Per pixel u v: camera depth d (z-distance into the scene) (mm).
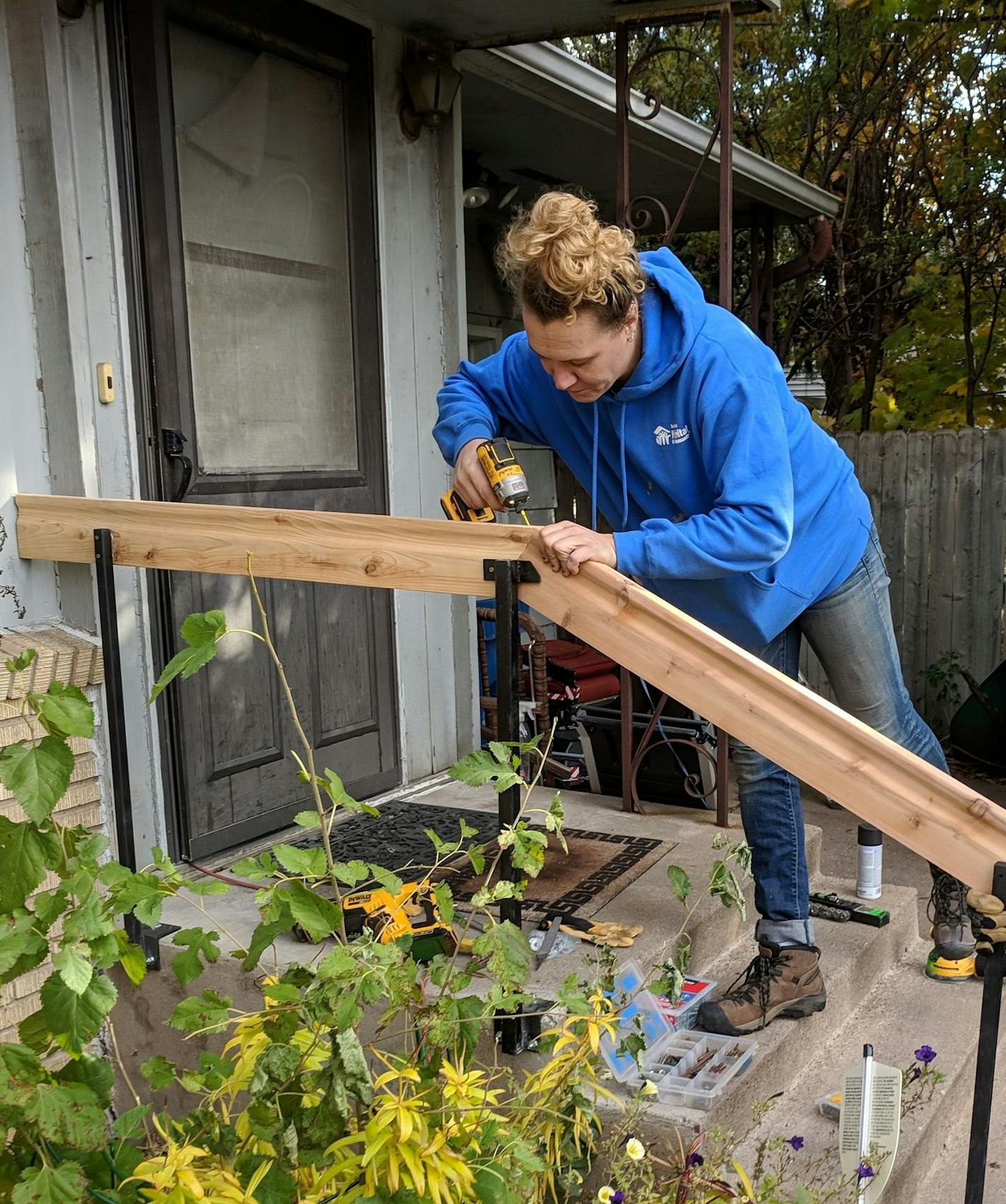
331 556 2240
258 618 3312
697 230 7648
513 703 2037
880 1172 1993
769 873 2457
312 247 3502
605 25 3688
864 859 3221
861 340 9047
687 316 2066
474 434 2396
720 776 3455
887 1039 2654
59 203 2656
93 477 2805
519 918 2137
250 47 3217
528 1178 1686
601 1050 2082
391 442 3869
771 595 2240
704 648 1855
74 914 1522
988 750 5895
